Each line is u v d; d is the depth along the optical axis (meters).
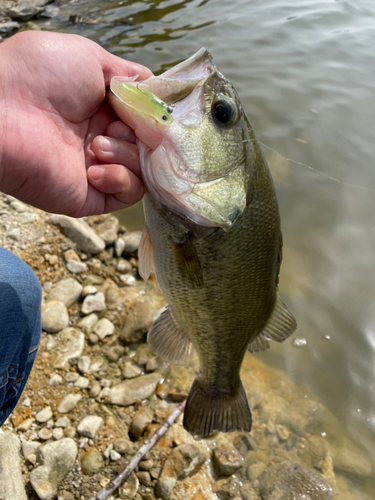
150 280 0.45
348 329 0.43
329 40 0.89
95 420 0.31
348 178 0.59
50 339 0.36
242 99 0.72
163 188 0.20
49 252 0.43
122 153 0.20
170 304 0.25
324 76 0.78
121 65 0.22
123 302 0.41
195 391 0.29
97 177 0.20
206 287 0.22
